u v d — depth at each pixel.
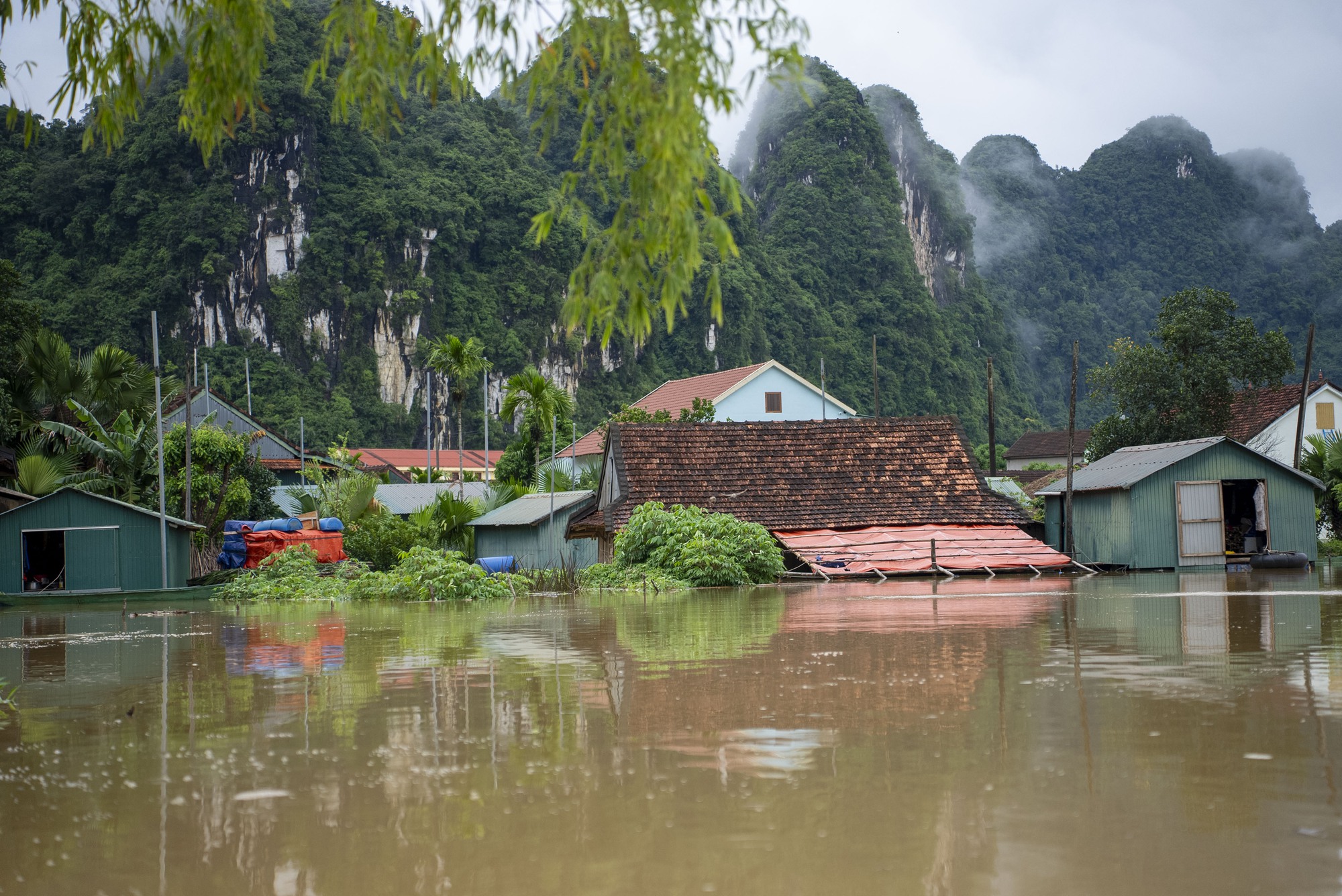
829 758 5.52
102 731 6.77
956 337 162.88
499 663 9.67
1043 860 3.91
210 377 104.19
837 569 24.88
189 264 106.25
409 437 114.06
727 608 16.17
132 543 27.75
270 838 4.38
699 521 24.11
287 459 54.56
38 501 27.30
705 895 3.64
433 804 4.82
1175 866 3.84
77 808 4.90
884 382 145.62
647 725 6.48
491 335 120.12
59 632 15.29
